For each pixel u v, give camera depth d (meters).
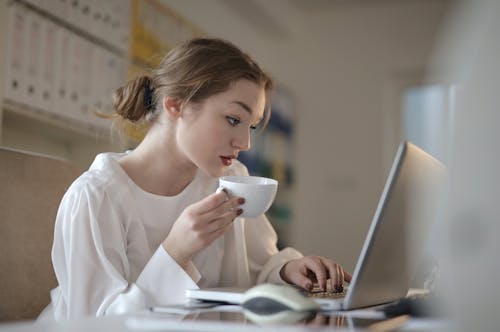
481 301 0.46
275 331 0.58
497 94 0.44
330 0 4.98
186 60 1.35
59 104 2.42
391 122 5.06
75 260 1.19
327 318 0.75
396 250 0.87
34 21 2.30
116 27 2.79
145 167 1.40
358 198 5.06
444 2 4.98
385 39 5.11
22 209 1.33
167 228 1.39
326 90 5.20
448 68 0.49
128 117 1.45
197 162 1.33
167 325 0.63
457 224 0.47
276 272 1.44
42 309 1.35
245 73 1.33
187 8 3.67
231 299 0.90
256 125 1.41
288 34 4.89
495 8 0.45
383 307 0.83
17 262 1.30
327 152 5.15
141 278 1.13
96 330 0.63
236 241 1.49
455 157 0.47
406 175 0.78
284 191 4.78
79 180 1.31
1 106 2.14
